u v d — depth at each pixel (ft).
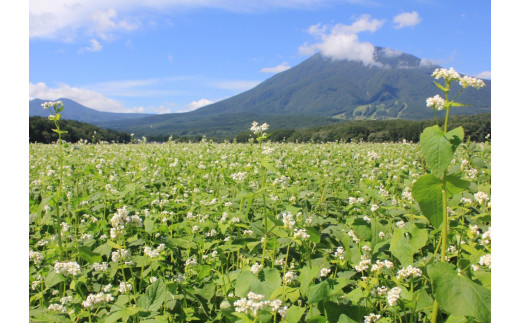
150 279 12.91
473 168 24.68
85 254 11.98
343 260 12.67
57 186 27.84
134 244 15.78
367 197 21.34
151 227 15.29
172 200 24.49
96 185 30.17
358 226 12.05
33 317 10.25
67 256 15.84
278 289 9.53
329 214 23.18
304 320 11.26
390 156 51.26
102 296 11.21
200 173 36.17
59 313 10.80
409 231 10.39
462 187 8.81
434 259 11.39
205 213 19.95
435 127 8.79
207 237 17.47
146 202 22.45
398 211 16.02
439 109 8.66
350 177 35.76
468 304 7.42
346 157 51.08
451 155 8.31
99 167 37.17
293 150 63.98
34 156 51.39
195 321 12.64
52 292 14.25
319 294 9.07
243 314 8.38
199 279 12.81
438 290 7.75
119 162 47.03
